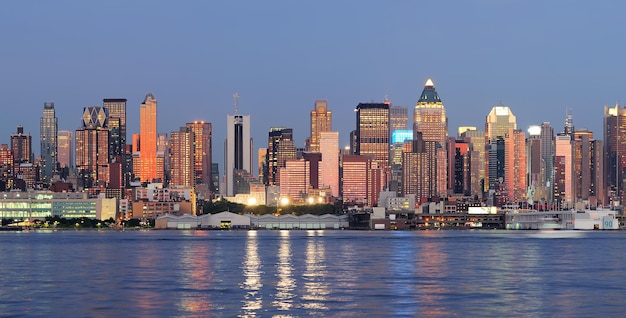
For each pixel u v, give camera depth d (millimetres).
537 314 148000
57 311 152375
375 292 182375
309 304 161125
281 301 165875
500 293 180000
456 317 144375
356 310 152625
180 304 161375
